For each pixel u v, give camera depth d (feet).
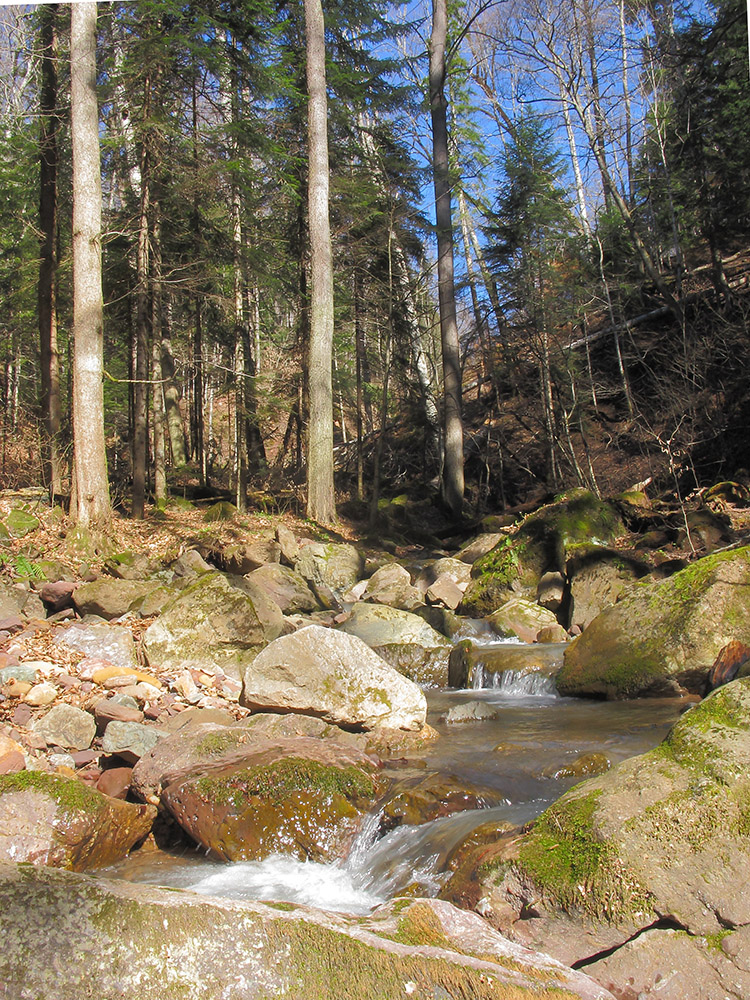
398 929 10.25
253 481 86.99
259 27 68.13
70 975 8.61
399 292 79.61
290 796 17.38
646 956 10.85
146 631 28.73
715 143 67.36
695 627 26.55
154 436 67.87
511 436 88.89
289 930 9.54
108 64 60.44
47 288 58.13
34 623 29.78
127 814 17.63
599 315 88.69
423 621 39.29
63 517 48.62
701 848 11.47
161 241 67.87
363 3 79.71
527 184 76.43
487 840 14.71
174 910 9.38
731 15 52.95
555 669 31.01
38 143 57.67
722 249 75.25
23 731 21.25
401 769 19.99
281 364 91.97
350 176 79.51
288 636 24.80
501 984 9.41
